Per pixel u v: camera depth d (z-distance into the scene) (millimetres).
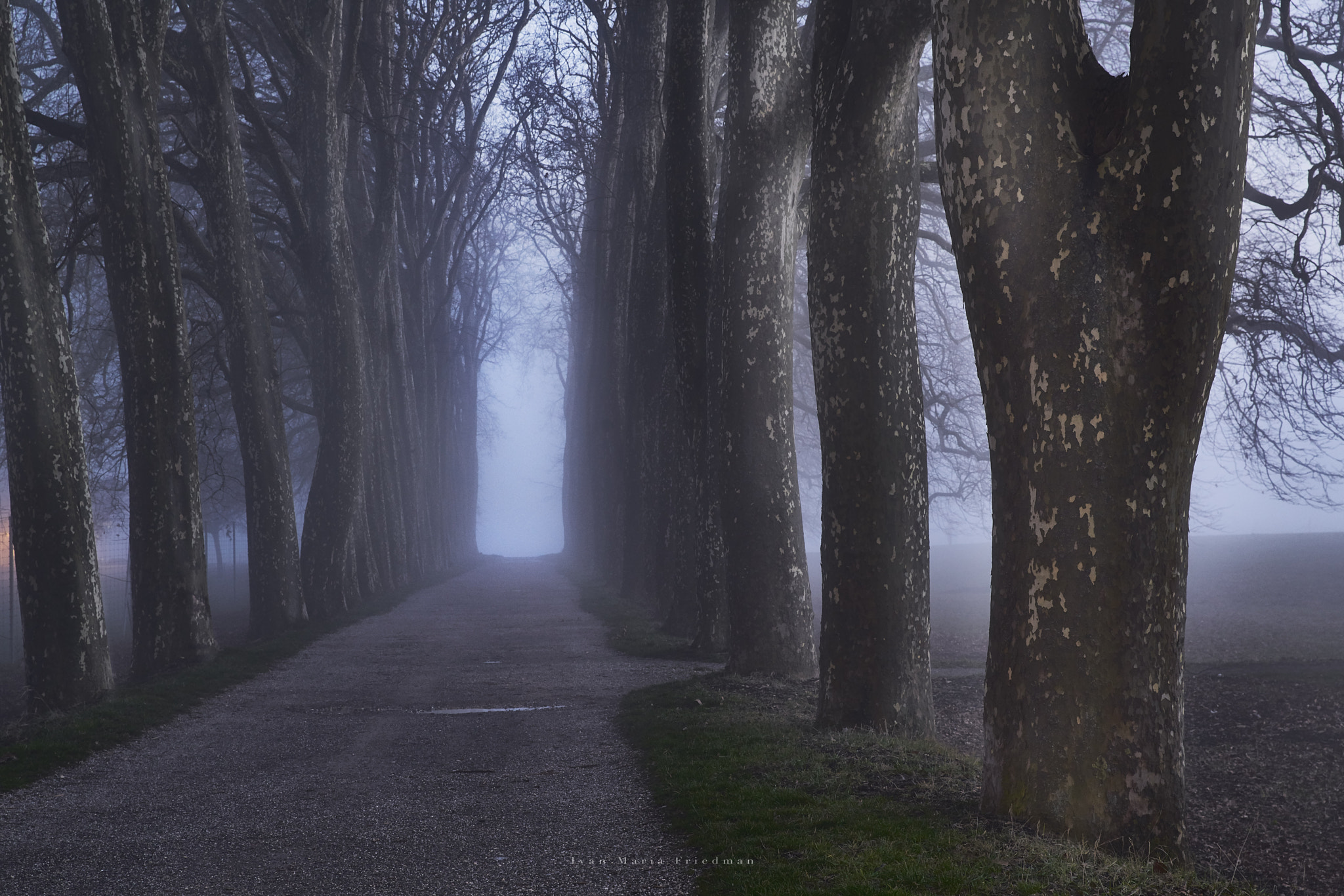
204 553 18594
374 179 39344
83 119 26828
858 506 10672
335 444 27391
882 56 10008
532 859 6895
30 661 13602
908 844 6441
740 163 15109
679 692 14016
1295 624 20547
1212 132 6074
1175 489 6496
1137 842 6375
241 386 23484
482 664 18641
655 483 29859
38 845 7688
